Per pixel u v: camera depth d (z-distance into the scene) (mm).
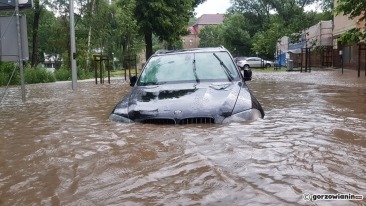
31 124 5523
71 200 2391
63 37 33438
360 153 3240
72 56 13789
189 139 3867
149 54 28969
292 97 8234
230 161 3043
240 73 6086
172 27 28547
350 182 2512
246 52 72938
